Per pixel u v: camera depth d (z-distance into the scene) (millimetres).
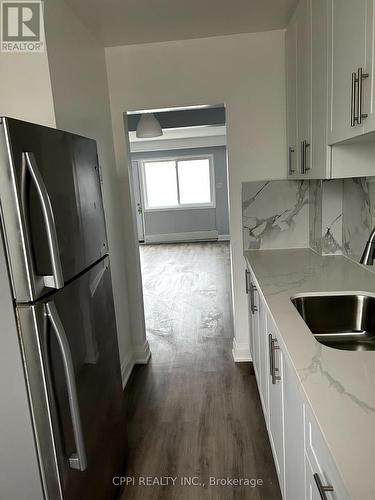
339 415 875
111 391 1855
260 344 2205
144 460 2113
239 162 2863
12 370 1213
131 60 2803
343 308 1842
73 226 1499
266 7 2303
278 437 1665
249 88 2764
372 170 1711
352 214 2357
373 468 715
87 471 1516
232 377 2932
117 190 2979
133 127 5320
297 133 2346
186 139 8766
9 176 1121
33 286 1182
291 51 2459
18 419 1243
